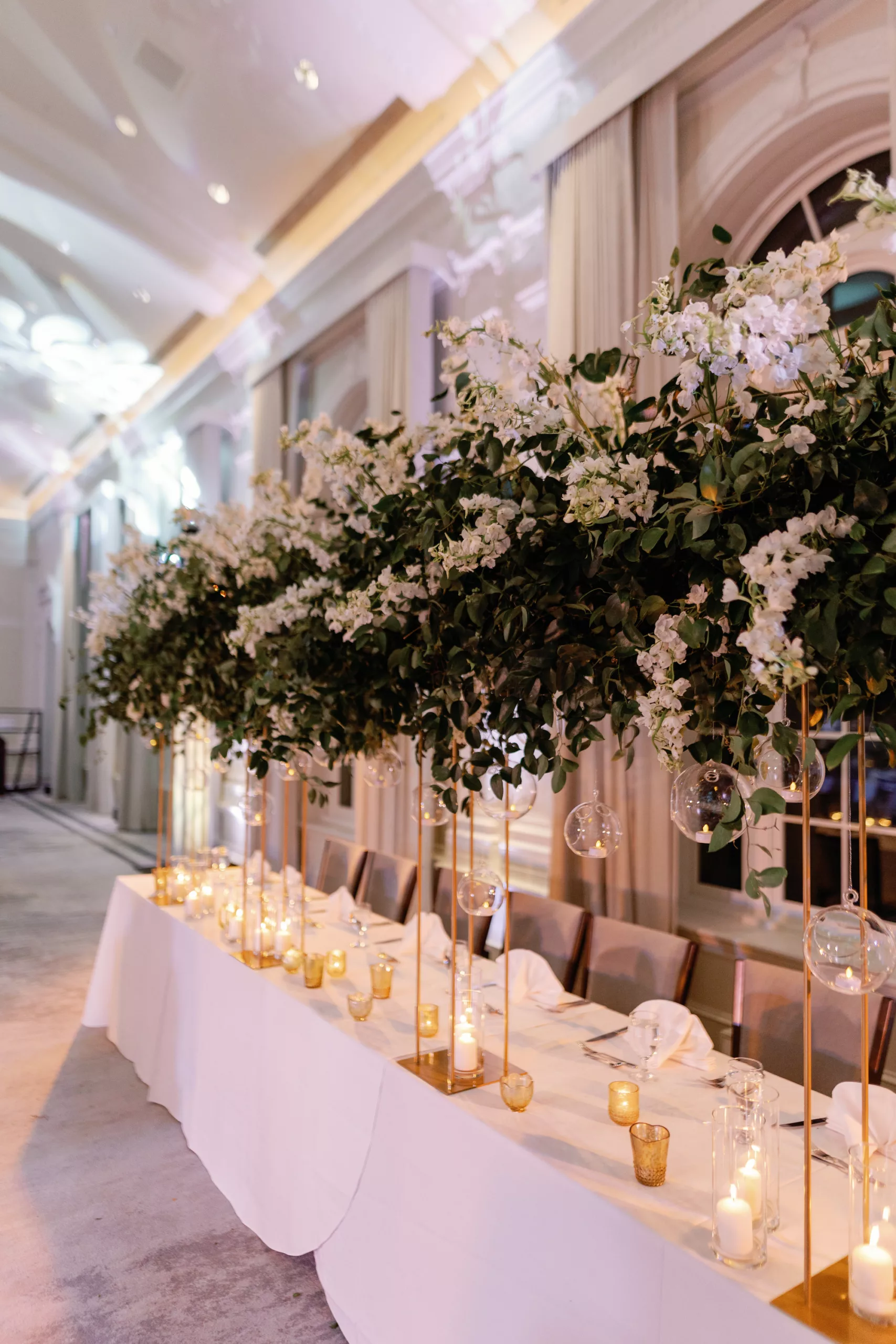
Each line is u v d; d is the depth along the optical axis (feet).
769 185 12.11
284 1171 8.05
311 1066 7.79
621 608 4.63
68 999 15.57
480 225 16.02
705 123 12.34
